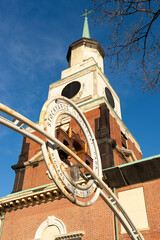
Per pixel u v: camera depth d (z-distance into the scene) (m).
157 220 16.77
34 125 6.99
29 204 22.23
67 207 20.23
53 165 7.62
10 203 22.75
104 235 17.53
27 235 20.44
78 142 17.05
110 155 23.62
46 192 21.39
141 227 16.98
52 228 19.91
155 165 18.33
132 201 18.31
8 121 6.63
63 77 37.22
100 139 24.89
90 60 36.47
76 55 39.12
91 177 9.66
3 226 22.12
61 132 10.68
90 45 40.22
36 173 25.50
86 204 8.78
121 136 30.17
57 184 7.51
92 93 31.25
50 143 7.75
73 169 8.84
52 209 20.81
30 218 21.36
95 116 27.64
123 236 16.98
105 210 18.61
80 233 18.06
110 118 28.44
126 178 19.14
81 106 29.55
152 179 18.61
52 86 36.03
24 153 28.28
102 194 9.98
